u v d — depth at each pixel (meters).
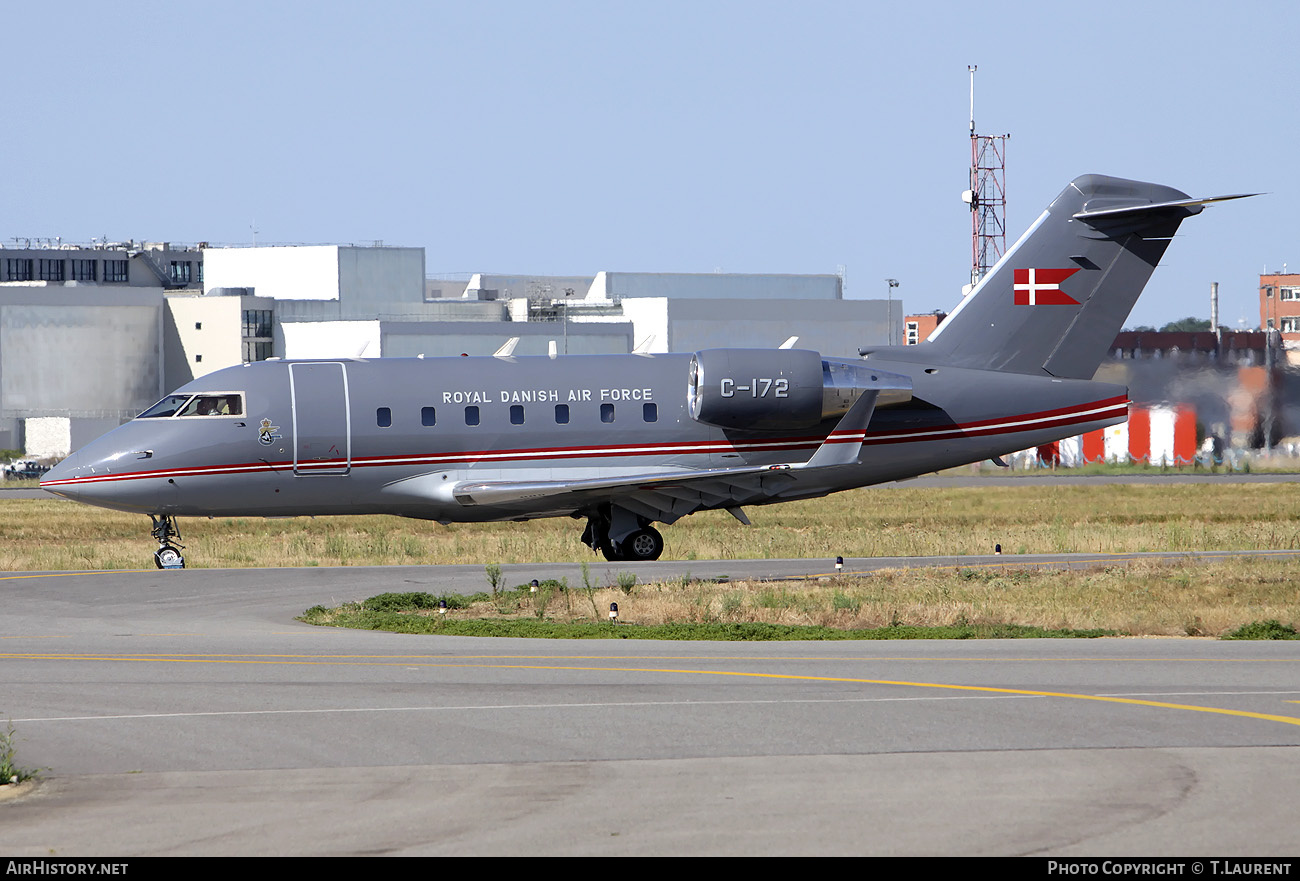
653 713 54.44
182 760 46.97
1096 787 42.78
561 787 43.09
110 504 119.38
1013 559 119.69
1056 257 130.00
